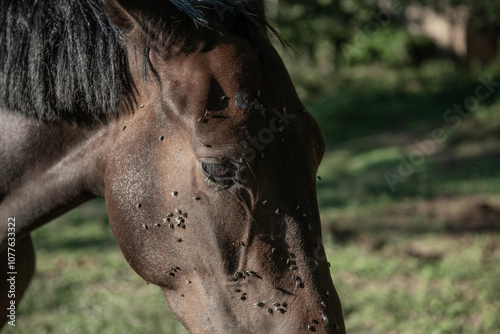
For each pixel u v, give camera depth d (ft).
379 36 60.80
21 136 8.96
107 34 8.11
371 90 55.21
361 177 35.47
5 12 8.71
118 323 18.31
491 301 18.66
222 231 7.68
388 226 26.76
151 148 8.00
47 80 8.48
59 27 8.38
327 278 7.77
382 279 21.21
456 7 46.55
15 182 9.16
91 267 23.63
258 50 8.07
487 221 26.30
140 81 8.11
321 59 59.00
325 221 27.78
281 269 7.65
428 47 60.23
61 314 19.44
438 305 18.49
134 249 8.28
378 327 17.65
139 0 7.54
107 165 8.52
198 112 7.55
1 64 8.74
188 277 8.13
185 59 7.85
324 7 41.04
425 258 22.62
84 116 8.64
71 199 9.18
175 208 7.85
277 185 7.61
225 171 7.43
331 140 45.83
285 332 7.60
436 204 29.43
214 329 7.99
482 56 57.31
